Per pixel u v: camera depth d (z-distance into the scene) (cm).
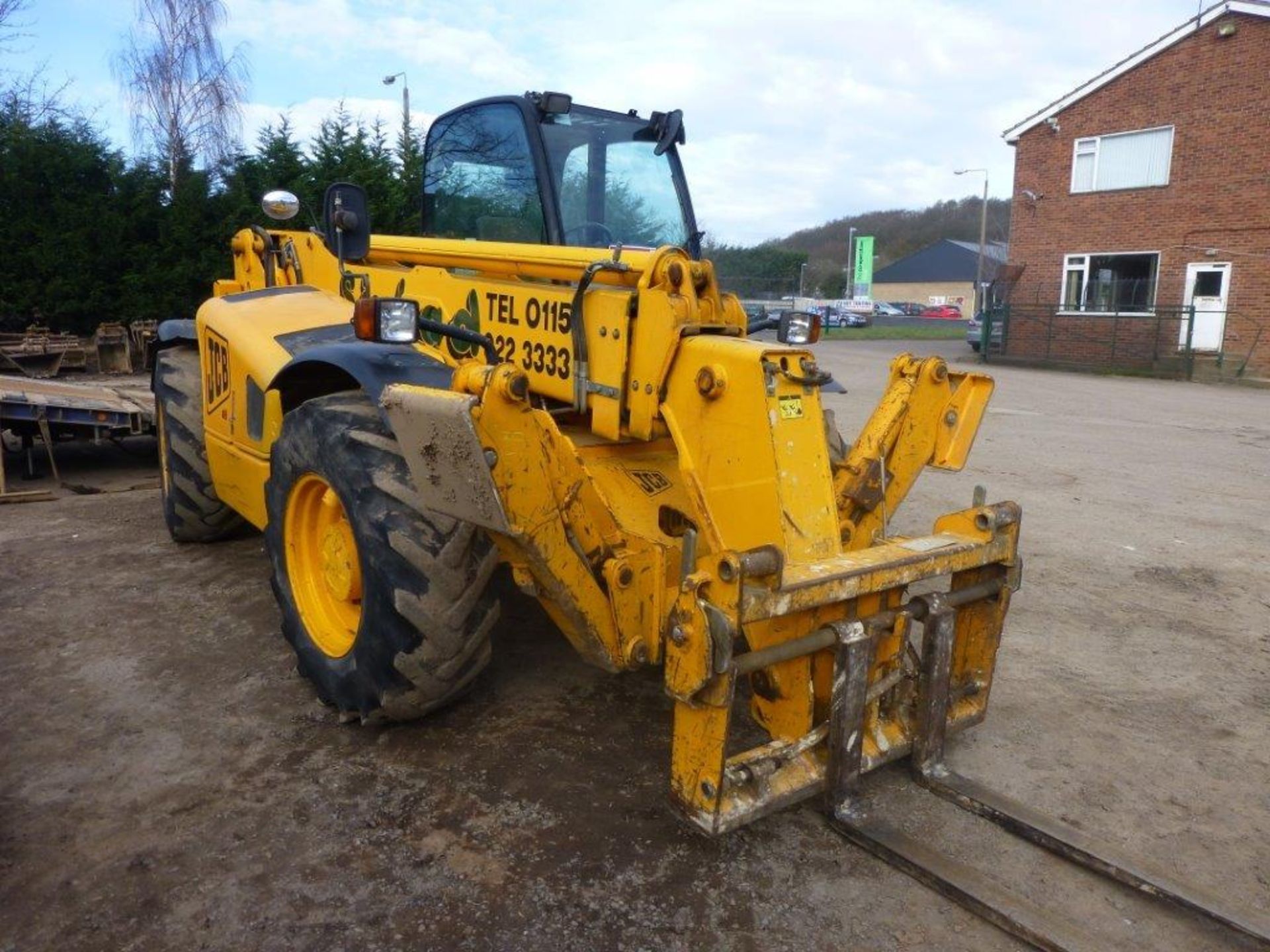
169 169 1852
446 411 271
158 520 630
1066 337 2186
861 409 1277
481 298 383
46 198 1647
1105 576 553
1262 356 1927
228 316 467
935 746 314
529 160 410
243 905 254
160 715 358
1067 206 2186
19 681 385
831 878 271
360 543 316
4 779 314
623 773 321
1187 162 1981
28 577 509
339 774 318
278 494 366
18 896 257
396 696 317
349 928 246
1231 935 251
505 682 388
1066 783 328
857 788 291
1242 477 846
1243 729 370
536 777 318
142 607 467
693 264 313
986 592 321
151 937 243
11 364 1445
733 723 354
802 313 358
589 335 335
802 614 280
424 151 482
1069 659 434
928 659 306
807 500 287
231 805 299
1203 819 309
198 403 543
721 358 292
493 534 297
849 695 279
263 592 488
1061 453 959
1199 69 1936
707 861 276
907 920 255
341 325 423
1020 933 247
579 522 294
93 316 1656
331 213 386
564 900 258
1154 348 2034
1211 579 550
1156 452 975
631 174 440
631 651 302
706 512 301
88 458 868
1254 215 1900
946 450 384
